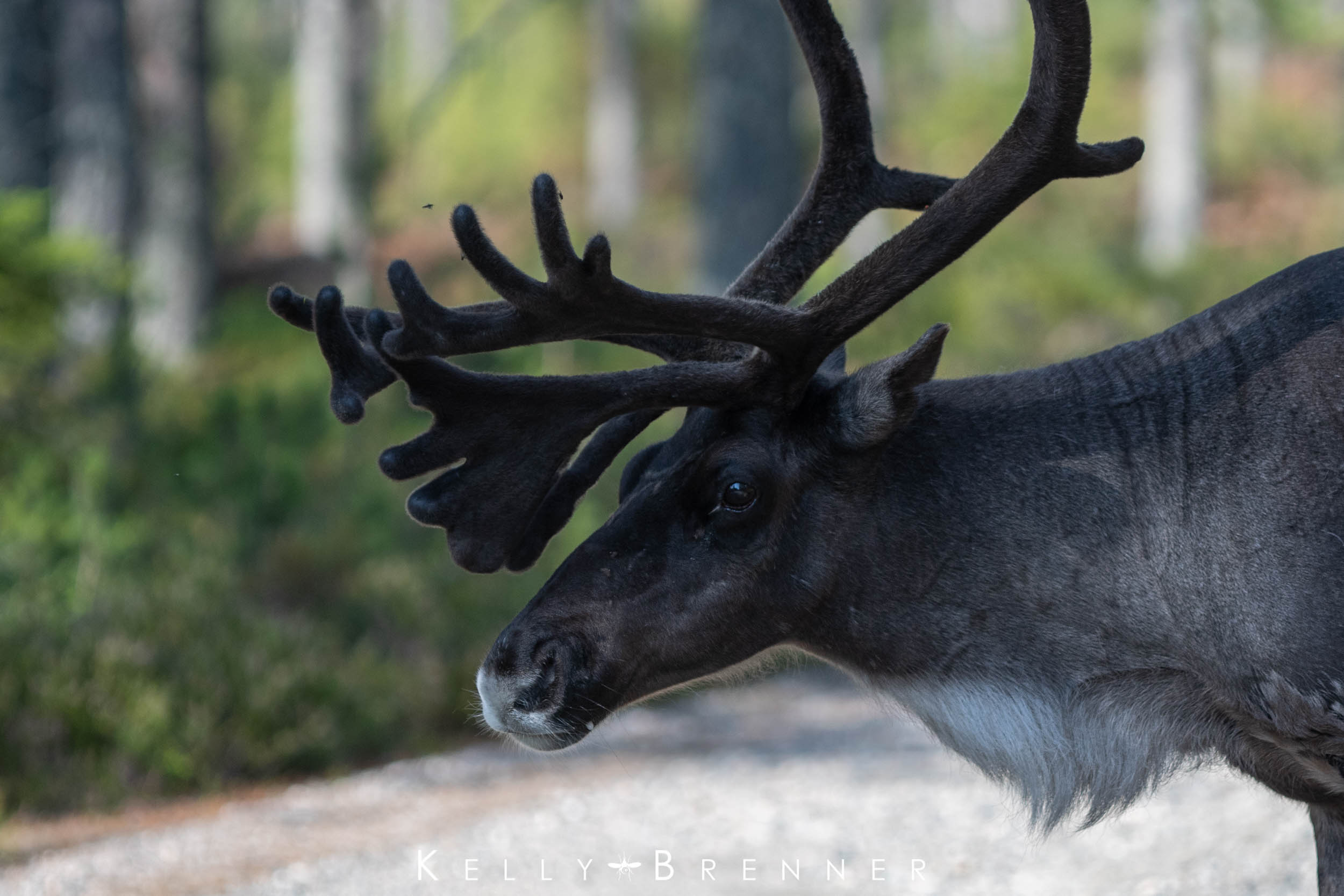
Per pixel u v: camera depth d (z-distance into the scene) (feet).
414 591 58.23
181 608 51.31
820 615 22.70
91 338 75.05
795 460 22.27
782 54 90.38
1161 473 22.34
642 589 22.18
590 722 22.03
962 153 153.99
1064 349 93.97
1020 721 22.59
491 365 79.46
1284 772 22.75
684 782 44.42
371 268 140.15
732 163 90.33
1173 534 22.11
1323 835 23.56
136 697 45.83
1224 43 177.37
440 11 211.61
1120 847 34.83
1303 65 189.16
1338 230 140.26
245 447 67.26
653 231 162.40
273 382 80.94
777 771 45.44
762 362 22.02
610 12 186.60
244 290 138.82
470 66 155.74
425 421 72.84
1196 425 22.39
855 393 21.75
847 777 44.24
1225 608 21.68
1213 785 39.40
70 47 95.61
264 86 183.01
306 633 53.26
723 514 22.16
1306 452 21.63
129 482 61.82
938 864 34.73
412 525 64.54
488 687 22.04
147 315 89.92
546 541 23.61
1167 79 148.46
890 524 22.50
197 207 107.55
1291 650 21.21
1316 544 21.30
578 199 186.50
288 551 59.88
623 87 185.68
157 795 44.45
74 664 46.29
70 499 56.95
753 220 90.53
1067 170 21.86
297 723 48.37
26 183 93.30
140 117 105.91
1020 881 32.89
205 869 35.86
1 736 43.55
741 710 56.70
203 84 108.99
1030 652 22.56
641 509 22.47
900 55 201.16
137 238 103.45
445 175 184.55
